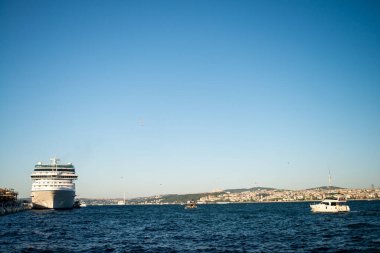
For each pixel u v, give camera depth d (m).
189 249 54.16
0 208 140.50
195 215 166.00
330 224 89.62
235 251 51.59
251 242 60.44
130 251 52.53
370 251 48.44
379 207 185.38
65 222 109.94
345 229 76.06
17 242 60.69
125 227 95.19
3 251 51.28
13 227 88.56
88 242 61.97
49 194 158.00
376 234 65.50
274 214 154.12
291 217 125.44
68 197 163.25
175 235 73.69
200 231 81.88
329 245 54.41
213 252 51.16
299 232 73.56
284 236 67.56
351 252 48.12
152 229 88.75
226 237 68.50
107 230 85.31
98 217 149.00
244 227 90.50
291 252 49.44
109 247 56.25
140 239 66.69
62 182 162.50
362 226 81.44
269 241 61.09
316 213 141.00
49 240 63.84
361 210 153.38
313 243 57.03
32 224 98.50
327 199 145.12
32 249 53.31
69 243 60.44
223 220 121.81
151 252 51.66
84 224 103.75
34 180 163.75
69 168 167.12
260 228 86.19
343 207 136.88
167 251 52.47
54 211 169.38
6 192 189.50
